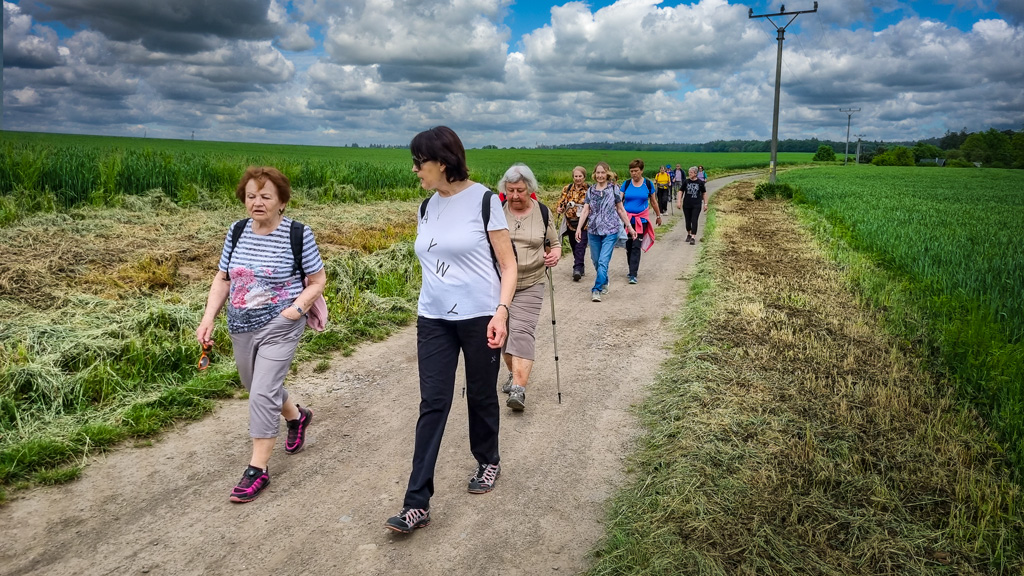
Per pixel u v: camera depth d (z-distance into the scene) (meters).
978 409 4.64
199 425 4.16
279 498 3.35
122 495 3.29
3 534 2.90
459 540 3.04
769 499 3.33
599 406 4.75
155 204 11.10
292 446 3.86
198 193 12.33
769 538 3.00
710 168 64.19
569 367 5.62
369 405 4.66
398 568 2.82
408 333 6.51
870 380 5.21
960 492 3.41
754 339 6.23
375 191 17.47
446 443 4.11
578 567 2.86
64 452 3.59
